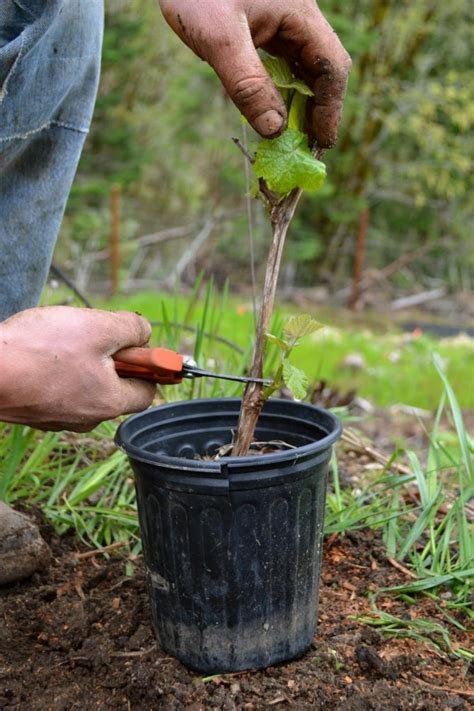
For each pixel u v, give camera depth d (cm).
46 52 137
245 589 114
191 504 110
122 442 114
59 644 128
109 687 118
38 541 146
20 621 134
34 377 103
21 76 135
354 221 1113
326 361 536
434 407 434
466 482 190
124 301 708
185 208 1198
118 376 113
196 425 136
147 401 117
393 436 327
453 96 1041
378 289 1072
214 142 1058
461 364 546
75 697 117
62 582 146
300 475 111
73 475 177
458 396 458
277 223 111
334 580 149
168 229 1134
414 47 1052
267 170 106
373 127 1077
